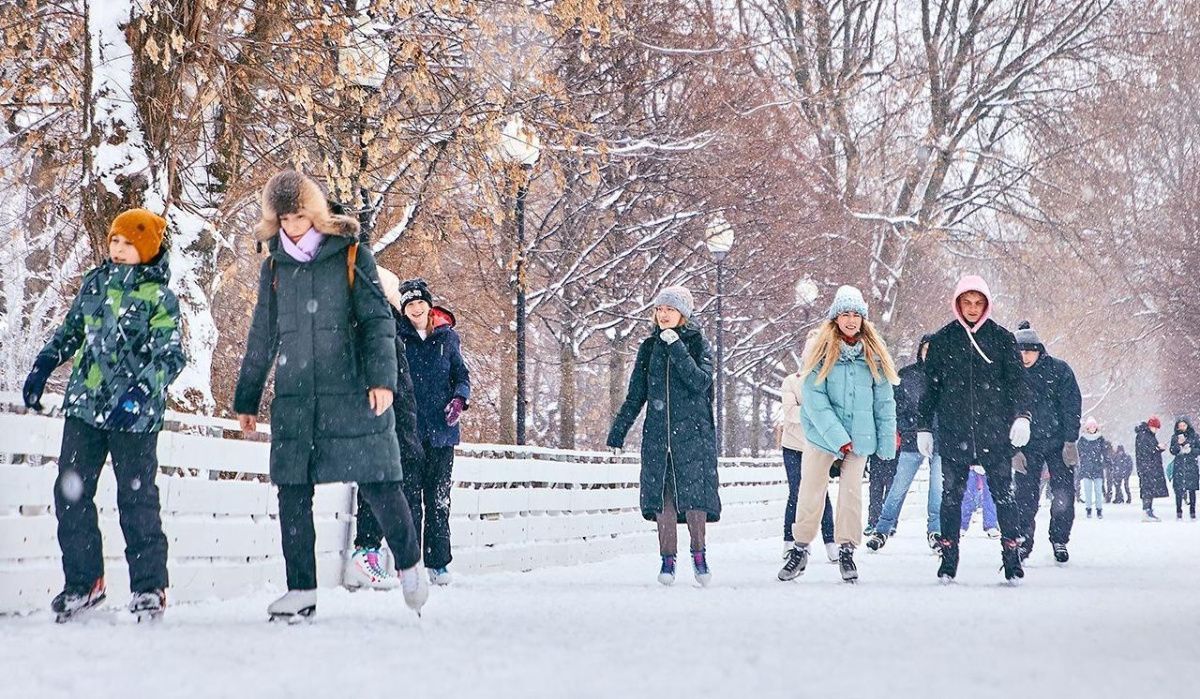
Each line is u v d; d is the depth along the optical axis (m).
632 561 21.12
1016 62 61.78
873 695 6.10
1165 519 45.06
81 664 7.21
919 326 66.88
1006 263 63.44
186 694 6.16
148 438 10.16
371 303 9.95
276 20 19.98
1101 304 83.31
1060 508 19.45
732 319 47.56
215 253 17.86
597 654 7.68
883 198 64.06
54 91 20.55
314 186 10.07
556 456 21.80
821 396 16.08
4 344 19.92
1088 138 61.53
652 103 38.50
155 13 17.41
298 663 7.26
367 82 19.95
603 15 21.88
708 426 15.86
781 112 48.75
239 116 20.05
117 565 11.83
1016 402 15.24
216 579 13.10
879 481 25.22
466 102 21.75
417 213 24.09
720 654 7.67
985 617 10.44
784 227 46.97
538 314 39.50
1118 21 61.81
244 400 10.17
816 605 11.84
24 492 10.77
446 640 8.47
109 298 10.20
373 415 9.92
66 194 21.28
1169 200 75.06
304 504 9.93
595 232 39.03
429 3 21.00
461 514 18.19
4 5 19.86
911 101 61.06
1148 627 9.46
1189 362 84.44
